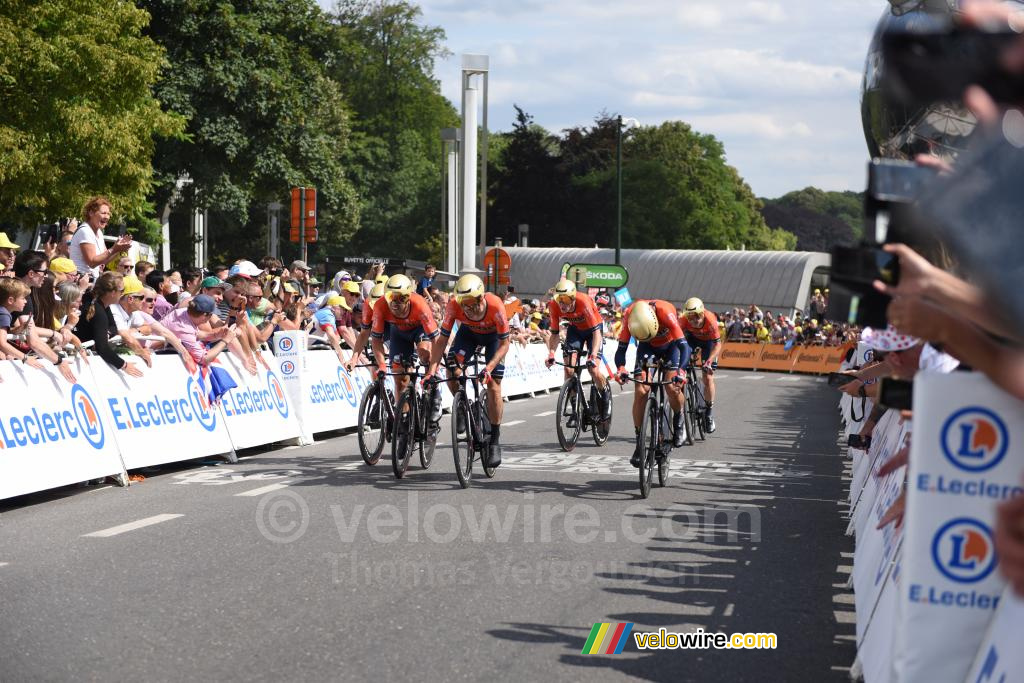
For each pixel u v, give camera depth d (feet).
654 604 15.71
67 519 21.57
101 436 25.94
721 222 234.17
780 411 57.52
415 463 31.27
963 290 5.95
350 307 41.22
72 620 14.32
